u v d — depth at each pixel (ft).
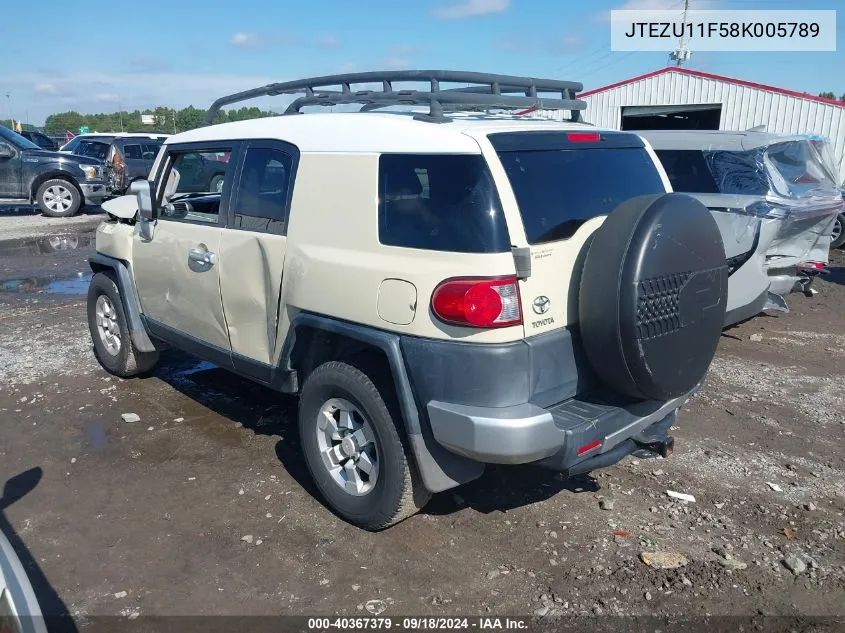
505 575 11.10
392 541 12.01
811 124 66.39
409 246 10.70
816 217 24.22
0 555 8.02
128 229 17.89
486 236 10.00
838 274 35.99
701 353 11.53
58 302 28.48
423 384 10.60
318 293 12.00
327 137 12.34
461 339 10.16
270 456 15.10
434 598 10.58
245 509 13.00
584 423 10.48
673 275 10.56
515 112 14.52
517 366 10.07
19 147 54.75
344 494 12.41
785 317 27.68
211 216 15.10
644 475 14.40
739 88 69.82
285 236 12.74
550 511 12.96
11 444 15.60
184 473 14.34
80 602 10.44
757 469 14.71
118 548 11.79
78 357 21.42
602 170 12.11
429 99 11.78
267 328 13.52
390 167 11.13
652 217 10.33
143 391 18.74
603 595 10.63
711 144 25.54
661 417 12.20
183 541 12.00
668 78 73.46
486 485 13.91
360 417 12.26
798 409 18.08
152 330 17.76
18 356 21.47
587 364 11.18
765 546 11.91
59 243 43.32
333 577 11.06
